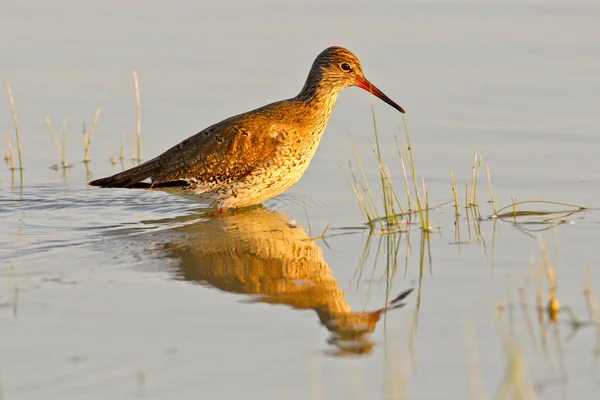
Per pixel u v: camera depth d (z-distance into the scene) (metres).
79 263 13.23
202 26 25.20
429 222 14.85
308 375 9.73
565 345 10.20
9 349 10.26
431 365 9.93
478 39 23.75
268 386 9.49
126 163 18.62
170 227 15.18
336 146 18.73
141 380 9.56
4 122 20.16
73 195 17.02
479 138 18.55
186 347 10.35
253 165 15.79
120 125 20.03
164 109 20.48
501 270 12.59
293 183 16.42
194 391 9.36
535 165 17.12
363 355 10.27
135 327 10.89
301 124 16.22
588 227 14.16
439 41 23.66
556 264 12.66
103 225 15.29
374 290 12.17
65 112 20.55
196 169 15.91
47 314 11.25
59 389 9.37
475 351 10.19
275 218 15.60
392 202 14.91
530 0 26.64
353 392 9.38
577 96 20.27
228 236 14.63
